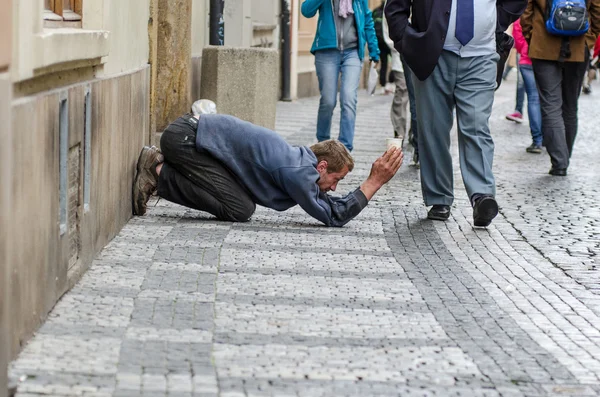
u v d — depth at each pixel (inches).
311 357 248.4
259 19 1079.0
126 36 392.5
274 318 280.1
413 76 440.5
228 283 315.6
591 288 339.3
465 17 426.3
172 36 546.9
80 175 309.0
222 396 218.1
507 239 414.9
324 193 416.5
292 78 1163.9
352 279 330.6
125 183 395.2
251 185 411.2
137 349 246.8
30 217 248.5
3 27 218.1
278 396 220.1
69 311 275.4
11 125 221.5
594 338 279.0
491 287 332.8
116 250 351.6
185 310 282.5
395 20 434.6
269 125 631.2
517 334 279.3
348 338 265.9
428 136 440.1
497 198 517.0
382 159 423.5
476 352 260.1
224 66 613.6
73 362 235.3
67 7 325.1
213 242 374.0
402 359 251.0
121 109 377.1
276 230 404.5
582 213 482.6
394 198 498.6
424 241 401.7
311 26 1274.6
